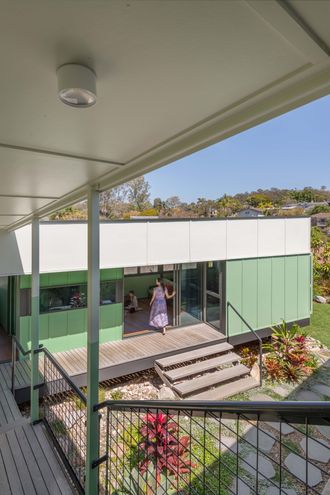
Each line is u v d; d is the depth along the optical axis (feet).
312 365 20.18
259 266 24.56
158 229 21.58
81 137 3.81
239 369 18.74
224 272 23.12
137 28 1.86
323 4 1.59
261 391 17.61
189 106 2.98
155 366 19.08
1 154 4.41
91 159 4.74
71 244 19.17
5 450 10.28
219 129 3.37
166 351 19.76
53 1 1.64
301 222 26.55
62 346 19.94
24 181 6.12
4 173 5.47
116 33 1.90
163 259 21.79
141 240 21.13
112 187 6.51
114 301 21.39
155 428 8.21
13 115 3.14
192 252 22.53
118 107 2.96
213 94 2.73
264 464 11.39
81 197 7.80
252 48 2.05
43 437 10.97
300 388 17.93
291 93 2.61
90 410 7.72
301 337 20.92
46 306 19.45
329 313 32.27
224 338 22.35
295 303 26.50
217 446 12.24
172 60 2.19
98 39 1.96
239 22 1.78
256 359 20.99
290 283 26.16
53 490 8.68
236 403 4.07
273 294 25.23
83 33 1.90
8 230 17.13
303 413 3.29
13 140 3.87
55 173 5.61
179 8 1.68
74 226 19.22
